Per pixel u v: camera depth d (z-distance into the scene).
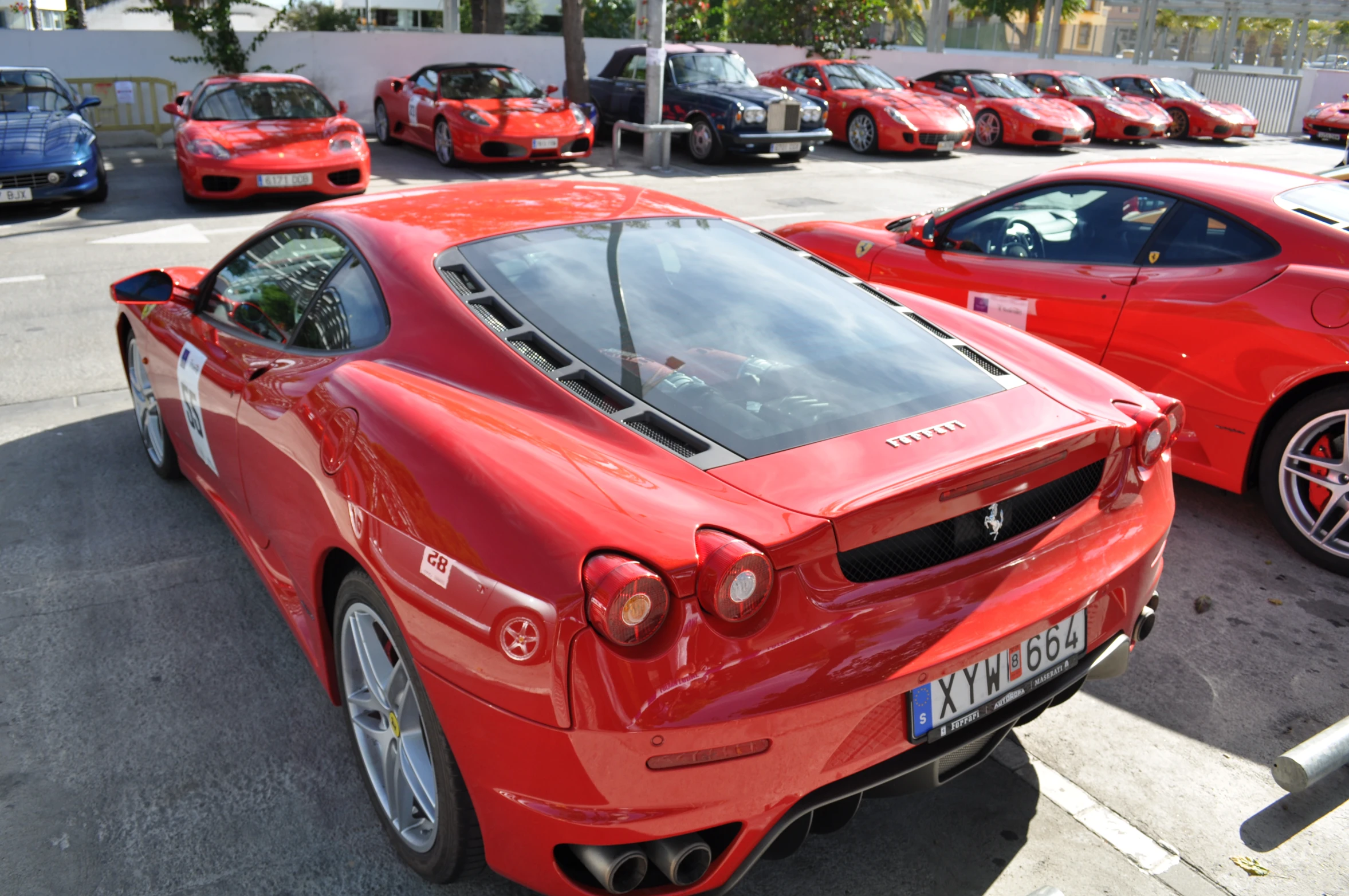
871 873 2.14
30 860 2.13
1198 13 28.89
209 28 15.32
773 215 9.97
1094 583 1.99
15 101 10.06
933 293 4.66
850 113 15.70
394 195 2.96
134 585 3.26
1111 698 2.80
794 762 1.65
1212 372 3.71
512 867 1.77
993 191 4.64
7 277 7.20
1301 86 25.20
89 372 5.30
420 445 1.86
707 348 2.21
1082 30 30.50
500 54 16.73
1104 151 17.95
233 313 2.99
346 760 2.48
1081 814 2.34
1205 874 2.16
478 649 1.65
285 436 2.30
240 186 9.52
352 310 2.45
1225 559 3.62
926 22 27.94
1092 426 2.03
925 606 1.77
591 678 1.54
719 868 1.68
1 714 2.62
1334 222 3.63
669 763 1.56
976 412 2.08
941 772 1.91
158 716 2.62
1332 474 3.48
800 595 1.64
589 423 1.93
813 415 2.00
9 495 3.89
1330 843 2.27
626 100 14.94
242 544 2.92
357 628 2.13
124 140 14.22
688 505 1.68
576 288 2.36
